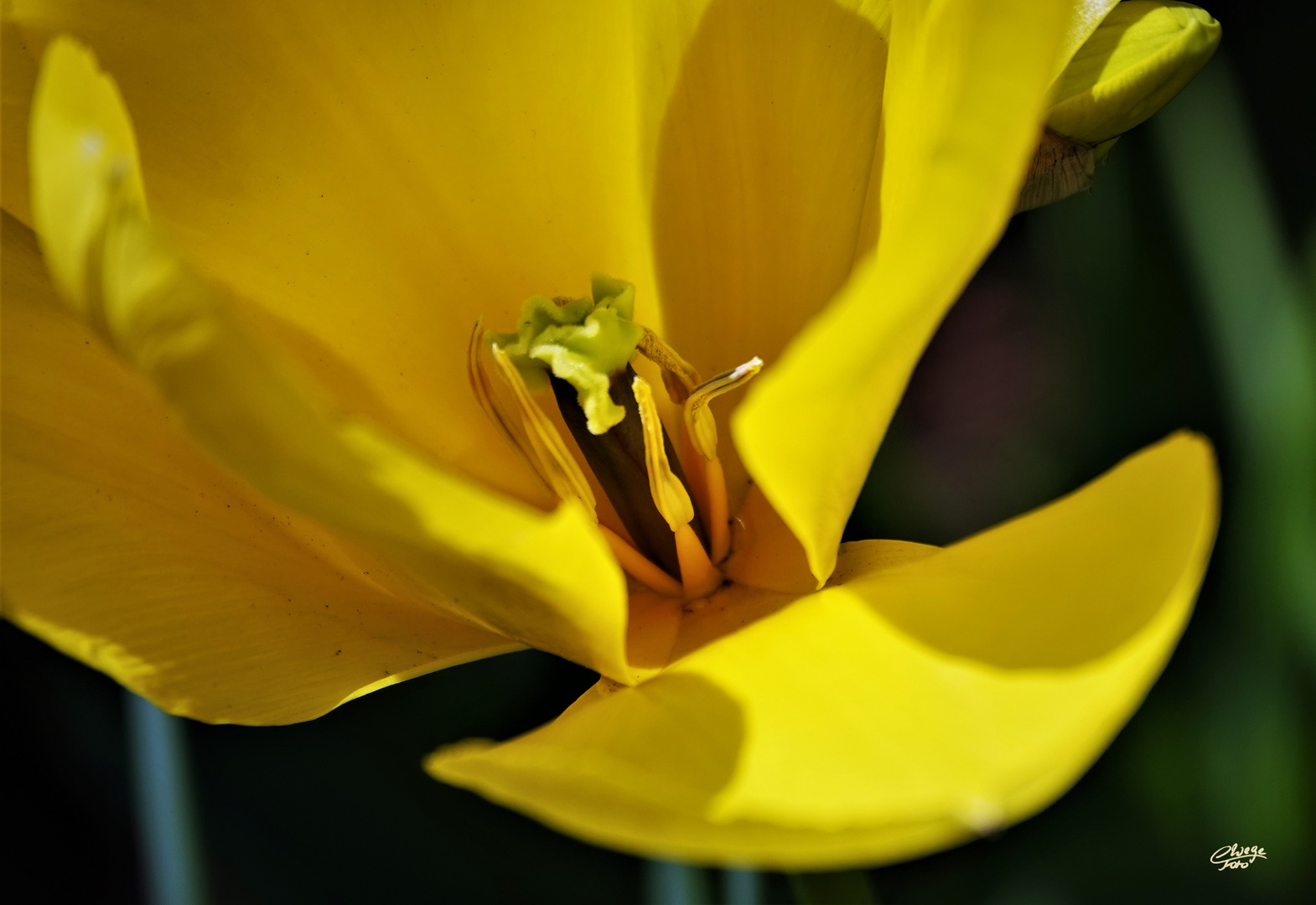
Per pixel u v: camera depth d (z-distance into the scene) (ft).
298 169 0.89
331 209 0.89
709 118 0.90
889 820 0.75
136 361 0.76
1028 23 0.75
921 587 0.80
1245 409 1.04
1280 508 1.02
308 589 0.86
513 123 0.90
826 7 0.88
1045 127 0.93
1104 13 0.87
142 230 0.74
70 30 0.86
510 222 0.91
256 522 0.86
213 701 0.83
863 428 0.80
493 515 0.75
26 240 0.85
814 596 0.83
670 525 0.89
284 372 0.74
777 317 0.91
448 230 0.91
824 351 0.74
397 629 0.86
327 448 0.75
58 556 0.83
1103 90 0.92
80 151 0.74
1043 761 0.75
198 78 0.87
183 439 0.86
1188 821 1.04
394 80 0.89
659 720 0.79
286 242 0.89
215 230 0.88
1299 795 1.03
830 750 0.77
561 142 0.91
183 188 0.87
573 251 0.92
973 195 0.75
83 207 0.74
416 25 0.88
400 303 0.91
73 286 0.76
